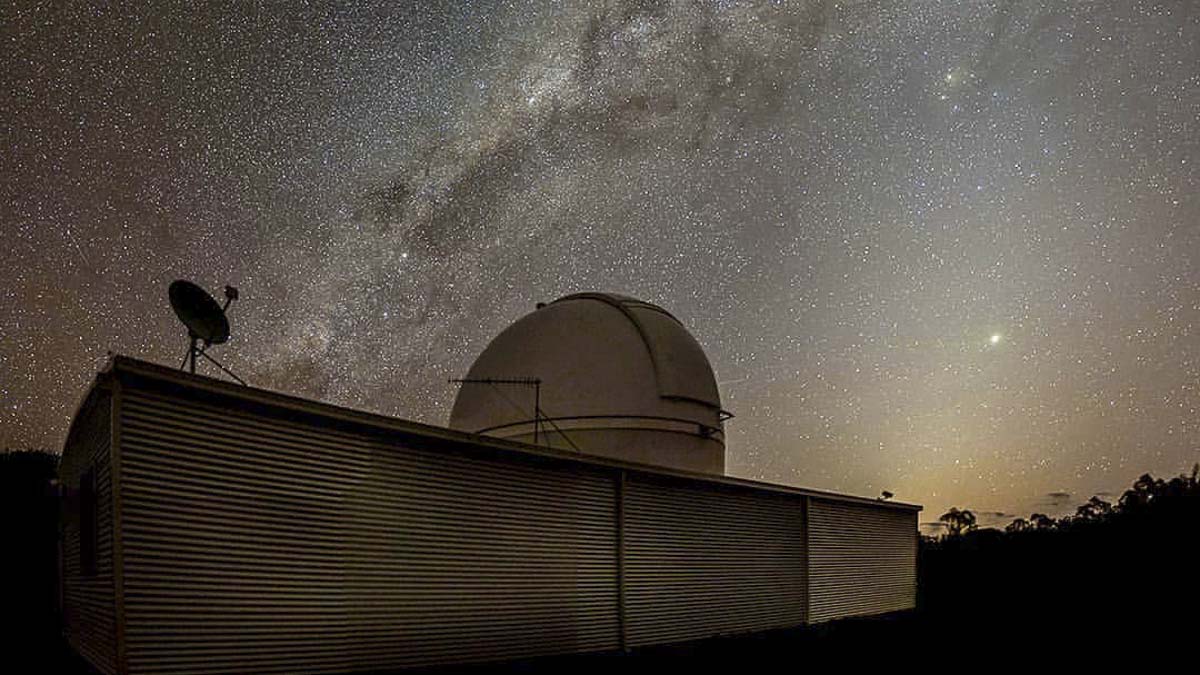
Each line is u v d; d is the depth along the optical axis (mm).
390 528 8188
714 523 12938
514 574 9445
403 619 8148
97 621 7648
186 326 8328
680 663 10984
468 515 9047
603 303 16156
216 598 6684
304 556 7398
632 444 14266
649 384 14711
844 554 16562
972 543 27875
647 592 11328
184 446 6641
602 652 10414
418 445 8633
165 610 6344
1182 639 14523
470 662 8758
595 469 10812
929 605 19734
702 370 15766
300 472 7488
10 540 15141
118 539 6102
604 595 10625
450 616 8625
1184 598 19125
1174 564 22719
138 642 6141
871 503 17734
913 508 19891
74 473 10359
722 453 15859
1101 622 16641
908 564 19359
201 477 6727
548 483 10141
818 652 12797
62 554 12133
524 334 15602
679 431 14719
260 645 6938
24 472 18172
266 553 7105
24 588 13797
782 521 14680
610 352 14938
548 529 10000
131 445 6285
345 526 7785
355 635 7699
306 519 7469
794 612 14516
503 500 9508
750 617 13344
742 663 11445
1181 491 26484
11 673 8914
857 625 15820
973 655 13102
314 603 7410
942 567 25766
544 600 9750
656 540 11688
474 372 15805
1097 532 26453
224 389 6859
